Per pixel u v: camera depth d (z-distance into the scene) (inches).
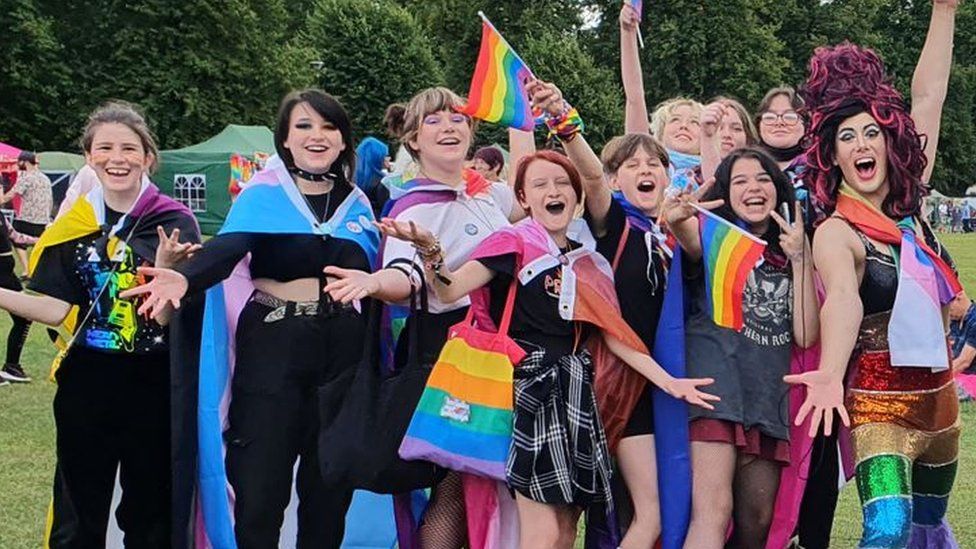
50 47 1208.8
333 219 156.4
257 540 148.9
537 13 1640.0
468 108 153.2
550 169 148.3
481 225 159.9
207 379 154.6
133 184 156.8
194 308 155.0
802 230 151.3
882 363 141.6
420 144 158.6
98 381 156.3
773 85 1668.3
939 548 156.6
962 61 2287.2
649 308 156.6
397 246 149.3
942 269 143.6
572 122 152.5
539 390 141.4
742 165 154.3
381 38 1375.5
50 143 1263.5
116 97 1257.4
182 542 153.6
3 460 236.7
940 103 166.9
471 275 143.5
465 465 141.6
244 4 1302.9
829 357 134.4
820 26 1915.6
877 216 142.2
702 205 149.7
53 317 155.8
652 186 160.7
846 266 138.6
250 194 153.5
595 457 141.4
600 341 150.6
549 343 144.8
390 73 1368.1
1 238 336.8
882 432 140.7
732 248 147.9
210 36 1306.6
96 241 156.0
